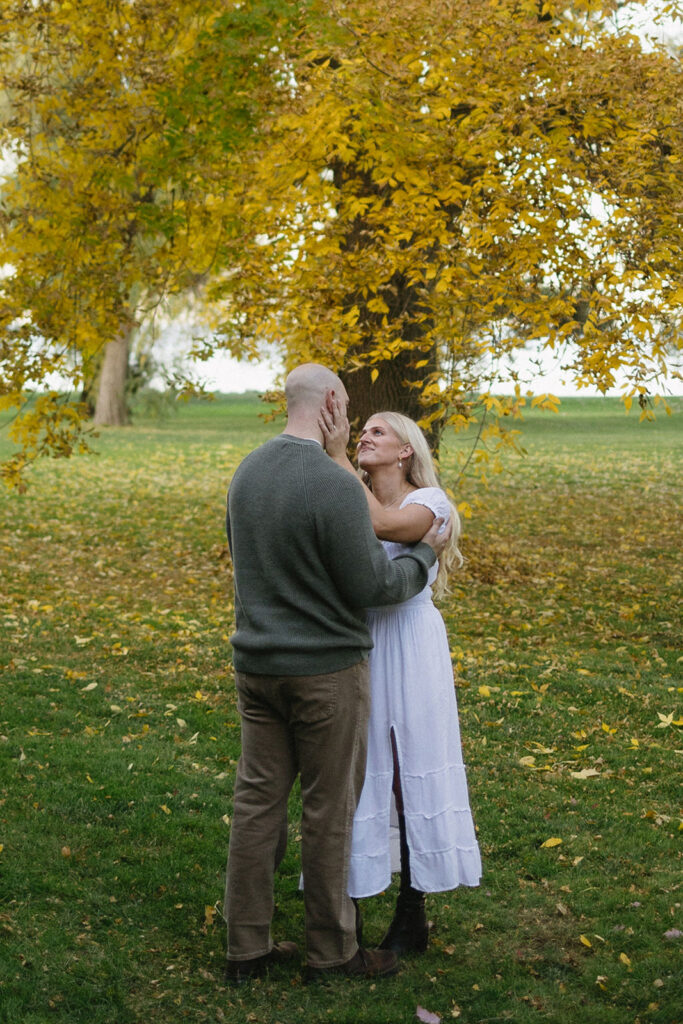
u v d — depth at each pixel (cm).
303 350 819
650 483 1850
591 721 590
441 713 314
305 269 771
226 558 1112
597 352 694
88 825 416
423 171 671
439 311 727
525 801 466
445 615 865
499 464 820
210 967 318
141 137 771
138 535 1262
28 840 396
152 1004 296
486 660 718
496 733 562
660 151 723
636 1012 300
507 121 659
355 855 311
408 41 648
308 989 304
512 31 669
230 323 854
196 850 399
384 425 331
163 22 759
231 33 654
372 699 314
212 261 805
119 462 2184
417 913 330
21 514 1401
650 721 591
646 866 399
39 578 994
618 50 702
